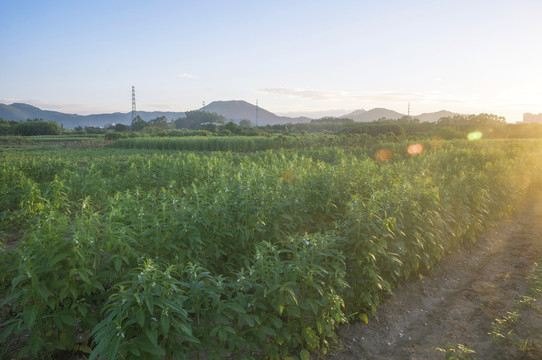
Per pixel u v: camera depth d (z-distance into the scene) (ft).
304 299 13.58
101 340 9.18
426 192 23.04
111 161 53.72
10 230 24.85
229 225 18.43
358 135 158.40
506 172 42.22
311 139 162.61
